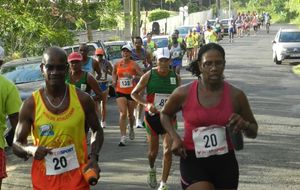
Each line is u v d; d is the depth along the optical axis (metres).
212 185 5.35
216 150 5.29
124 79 12.30
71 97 5.14
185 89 5.36
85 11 22.09
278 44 32.59
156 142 8.44
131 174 9.64
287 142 12.02
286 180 9.08
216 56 5.18
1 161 6.16
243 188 8.62
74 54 9.98
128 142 12.46
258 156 10.71
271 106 17.00
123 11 30.20
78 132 5.18
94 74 13.18
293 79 24.53
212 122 5.28
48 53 5.04
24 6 19.00
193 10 88.94
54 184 5.15
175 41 22.97
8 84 6.25
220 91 5.29
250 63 33.19
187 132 5.36
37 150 5.00
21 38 19.94
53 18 20.86
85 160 5.30
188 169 5.38
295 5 42.88
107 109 17.72
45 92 5.15
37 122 5.11
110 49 22.42
